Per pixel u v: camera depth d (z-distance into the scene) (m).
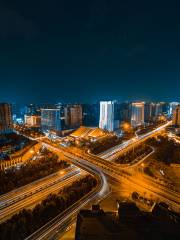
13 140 188.88
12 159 152.12
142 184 117.31
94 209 59.03
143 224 50.19
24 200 101.44
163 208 58.50
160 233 47.03
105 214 55.94
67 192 102.06
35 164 140.75
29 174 127.75
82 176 131.00
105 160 160.38
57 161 152.38
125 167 146.00
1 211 91.38
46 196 105.44
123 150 187.12
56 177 128.88
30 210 85.19
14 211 91.56
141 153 177.75
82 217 53.72
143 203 93.00
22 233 70.88
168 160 166.25
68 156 169.62
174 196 102.81
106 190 108.06
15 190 110.50
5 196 104.25
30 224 76.50
